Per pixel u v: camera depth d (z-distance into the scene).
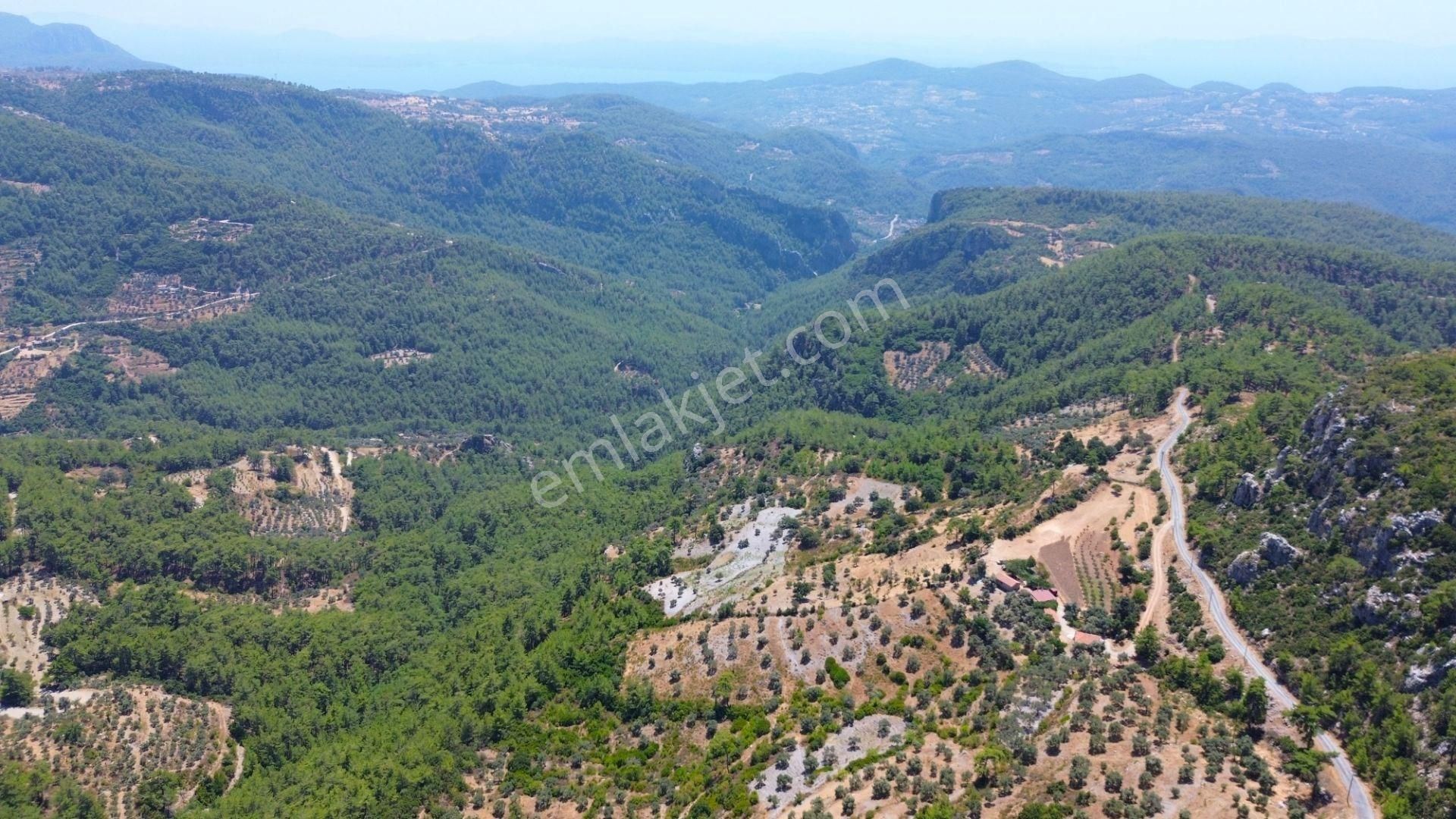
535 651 133.75
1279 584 109.62
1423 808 76.12
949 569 124.25
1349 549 105.81
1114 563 126.00
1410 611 93.44
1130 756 86.31
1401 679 88.62
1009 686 101.12
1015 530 134.50
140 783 117.12
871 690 107.69
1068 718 93.44
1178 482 143.00
